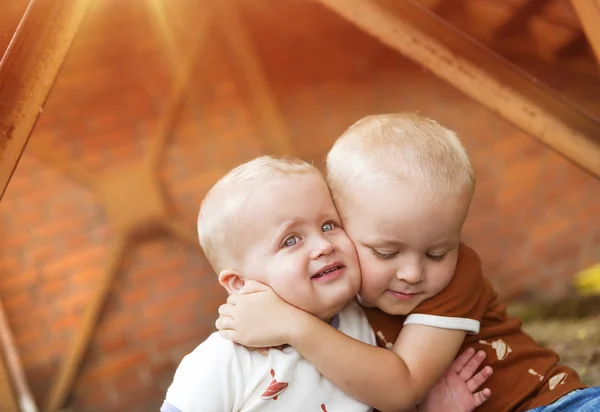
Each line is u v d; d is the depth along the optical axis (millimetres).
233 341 1081
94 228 3076
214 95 3225
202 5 3119
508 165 3170
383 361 1067
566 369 1263
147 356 3033
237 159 3215
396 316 1205
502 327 1262
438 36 1302
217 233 1126
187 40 3125
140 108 3125
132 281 3090
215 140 3209
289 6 3250
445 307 1127
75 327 3010
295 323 1059
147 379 3000
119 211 3074
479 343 1237
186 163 3184
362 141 1133
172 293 3107
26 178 3047
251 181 1110
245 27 3246
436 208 1064
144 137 3115
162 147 3109
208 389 1040
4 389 1604
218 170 3197
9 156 1087
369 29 1303
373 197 1082
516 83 1315
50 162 3039
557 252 3041
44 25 1091
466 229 3109
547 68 3248
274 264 1080
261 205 1088
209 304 3123
